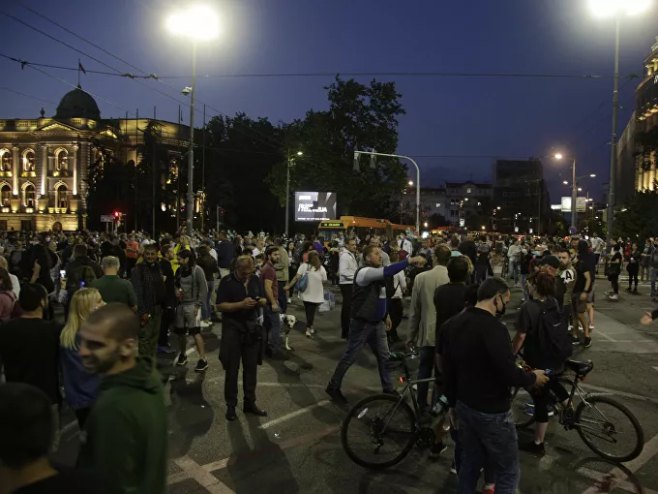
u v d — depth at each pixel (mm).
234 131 78125
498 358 3662
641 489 4766
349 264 10922
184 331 8594
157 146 77562
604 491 4715
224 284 6371
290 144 51469
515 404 6270
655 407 6941
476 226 129500
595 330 12008
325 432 5992
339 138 47500
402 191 49094
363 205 54188
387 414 5211
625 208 36406
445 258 6559
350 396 7242
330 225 36875
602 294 19094
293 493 4590
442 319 5840
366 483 4809
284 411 6641
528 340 5578
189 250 8469
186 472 4961
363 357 9406
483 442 3781
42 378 4551
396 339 10578
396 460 5168
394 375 8164
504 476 3789
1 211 86938
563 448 5652
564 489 4742
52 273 14266
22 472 1712
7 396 1710
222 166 76375
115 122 90875
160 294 8352
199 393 7305
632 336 11367
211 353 9648
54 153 85688
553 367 5500
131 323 2373
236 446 5562
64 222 84312
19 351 4488
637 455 5230
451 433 4902
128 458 2182
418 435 5176
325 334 11430
